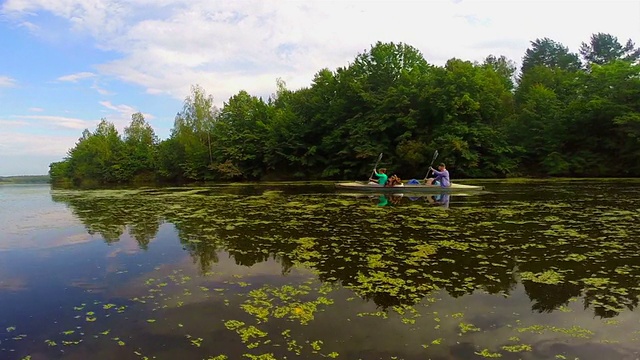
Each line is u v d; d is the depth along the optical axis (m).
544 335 3.22
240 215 9.82
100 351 3.10
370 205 11.32
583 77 30.84
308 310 3.79
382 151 31.39
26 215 11.09
